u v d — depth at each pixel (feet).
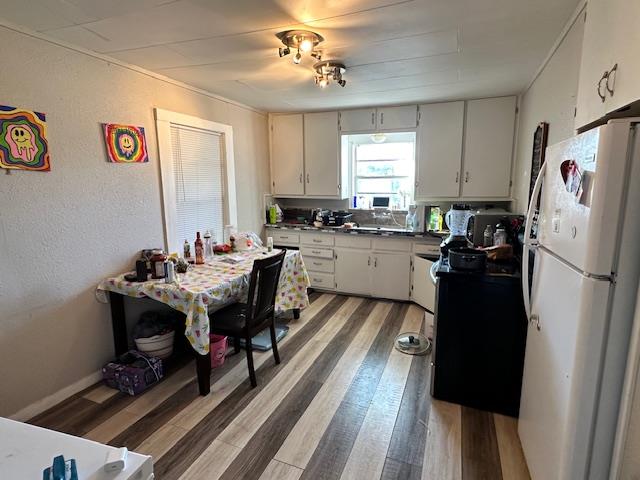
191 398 7.50
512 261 7.69
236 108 12.40
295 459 5.86
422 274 12.08
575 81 5.82
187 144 10.46
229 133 12.01
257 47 7.29
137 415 6.95
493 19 6.02
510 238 8.75
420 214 13.14
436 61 8.15
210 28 6.35
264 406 7.23
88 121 7.57
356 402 7.35
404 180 14.33
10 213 6.36
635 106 3.40
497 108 11.55
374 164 14.69
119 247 8.45
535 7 5.63
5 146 6.19
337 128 13.65
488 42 7.02
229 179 12.10
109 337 8.36
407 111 12.62
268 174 14.80
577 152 3.90
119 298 8.38
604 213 3.40
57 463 2.76
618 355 3.57
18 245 6.51
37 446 3.09
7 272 6.38
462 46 7.24
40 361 6.99
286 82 9.87
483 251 7.61
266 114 14.39
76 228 7.48
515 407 6.91
